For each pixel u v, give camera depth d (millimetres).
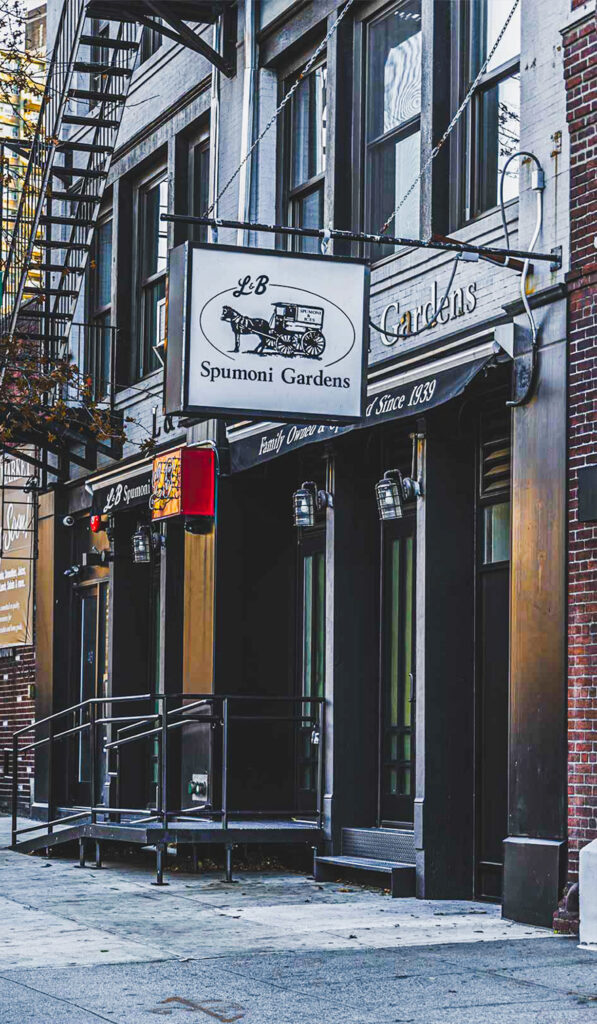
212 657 15891
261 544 16203
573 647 10625
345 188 14688
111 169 20266
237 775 15727
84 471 20750
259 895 12617
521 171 11547
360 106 14656
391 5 14273
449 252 12602
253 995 8281
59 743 21109
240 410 11523
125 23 18859
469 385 12281
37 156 19266
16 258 19641
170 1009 7949
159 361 19016
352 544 14344
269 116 16172
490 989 8367
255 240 16031
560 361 10914
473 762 12562
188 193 18438
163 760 13703
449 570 12664
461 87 12977
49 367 19016
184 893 12789
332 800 13984
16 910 11773
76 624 21344
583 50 10977
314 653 15672
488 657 12516
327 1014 7766
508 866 11062
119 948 9883
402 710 13789
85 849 16312
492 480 12656
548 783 10773
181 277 11547
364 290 11844
